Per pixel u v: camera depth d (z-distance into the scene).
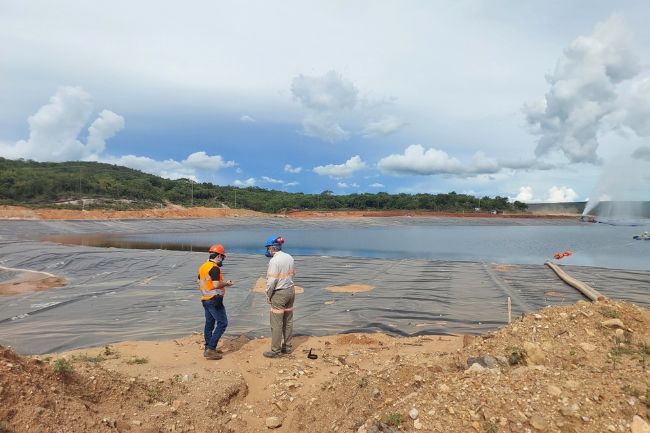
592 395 3.59
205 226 50.97
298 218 66.88
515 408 3.59
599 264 22.66
